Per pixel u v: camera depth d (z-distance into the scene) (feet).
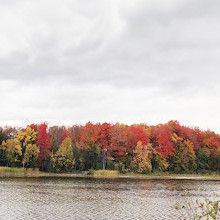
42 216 88.99
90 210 100.17
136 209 103.86
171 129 305.53
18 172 234.38
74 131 334.65
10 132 303.07
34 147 246.88
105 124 278.87
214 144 327.47
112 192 144.77
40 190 143.33
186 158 291.17
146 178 234.79
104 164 268.82
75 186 164.35
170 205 112.37
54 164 246.88
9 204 105.70
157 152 277.03
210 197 133.90
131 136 282.77
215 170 312.71
